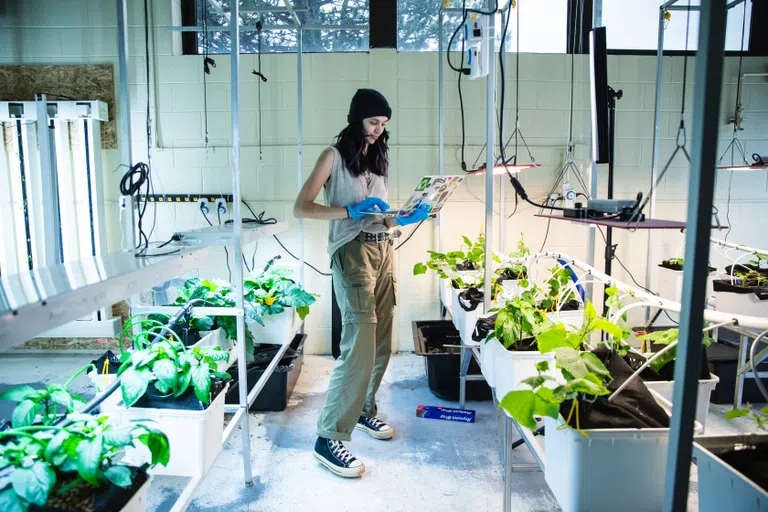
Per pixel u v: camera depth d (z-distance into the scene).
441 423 2.52
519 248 2.90
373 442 2.33
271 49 3.45
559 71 3.41
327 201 2.16
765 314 2.37
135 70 3.33
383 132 2.17
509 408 1.08
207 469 1.47
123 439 1.03
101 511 0.94
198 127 3.38
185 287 2.43
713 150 0.76
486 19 1.94
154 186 3.42
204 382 1.44
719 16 0.73
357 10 3.39
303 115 3.40
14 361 3.30
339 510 1.84
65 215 3.25
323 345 3.57
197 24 3.40
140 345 1.59
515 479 2.03
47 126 3.04
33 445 0.98
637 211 1.40
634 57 3.42
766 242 3.56
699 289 0.79
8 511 0.87
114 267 1.26
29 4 3.28
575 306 2.03
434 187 1.87
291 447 2.29
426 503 1.88
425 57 3.37
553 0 3.40
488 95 1.81
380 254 2.11
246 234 1.99
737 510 0.95
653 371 1.36
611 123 3.06
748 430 2.36
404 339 3.59
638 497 1.07
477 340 1.84
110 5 3.28
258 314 2.34
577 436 1.04
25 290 0.95
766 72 3.44
